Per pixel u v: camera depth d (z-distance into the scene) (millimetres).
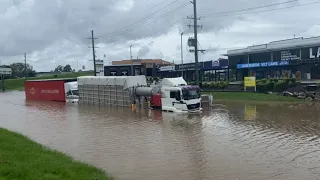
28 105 49750
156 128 24625
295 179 12211
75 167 11688
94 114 35094
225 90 52219
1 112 39375
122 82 43125
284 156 15555
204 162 14797
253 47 61688
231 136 20656
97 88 47938
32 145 15469
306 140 18906
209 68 70812
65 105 48438
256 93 46156
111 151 17344
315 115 28359
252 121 26359
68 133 23250
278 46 57469
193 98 34281
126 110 38375
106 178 11391
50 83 58625
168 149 17547
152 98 39062
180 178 12625
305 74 54094
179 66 79062
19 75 178500
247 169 13578
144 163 14844
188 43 47219
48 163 11203
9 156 11398
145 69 89812
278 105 36781
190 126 25078
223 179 12391
